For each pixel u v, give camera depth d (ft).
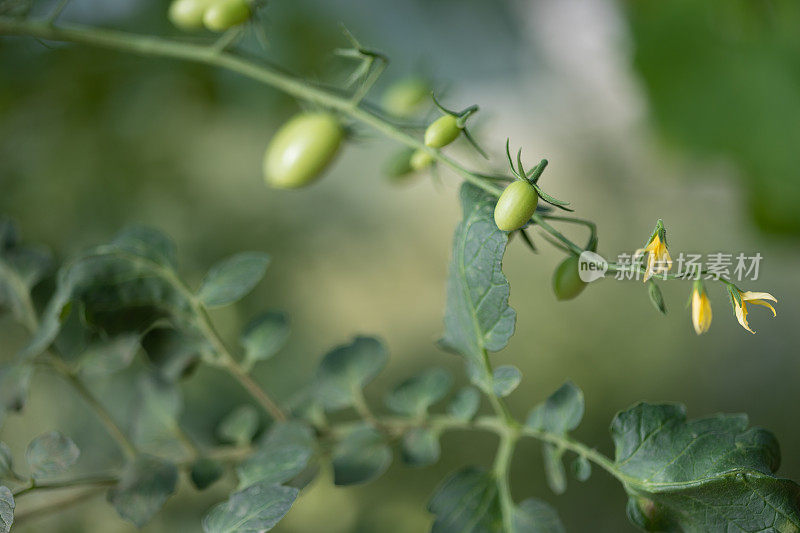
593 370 4.91
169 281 1.51
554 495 4.16
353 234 4.44
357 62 2.80
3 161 2.64
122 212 2.93
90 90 2.71
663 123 3.07
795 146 2.87
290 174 1.66
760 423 4.68
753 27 2.81
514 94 5.27
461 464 4.14
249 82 2.90
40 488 1.43
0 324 2.31
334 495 3.41
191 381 2.87
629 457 1.39
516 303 5.14
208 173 3.27
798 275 4.84
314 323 3.99
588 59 4.99
